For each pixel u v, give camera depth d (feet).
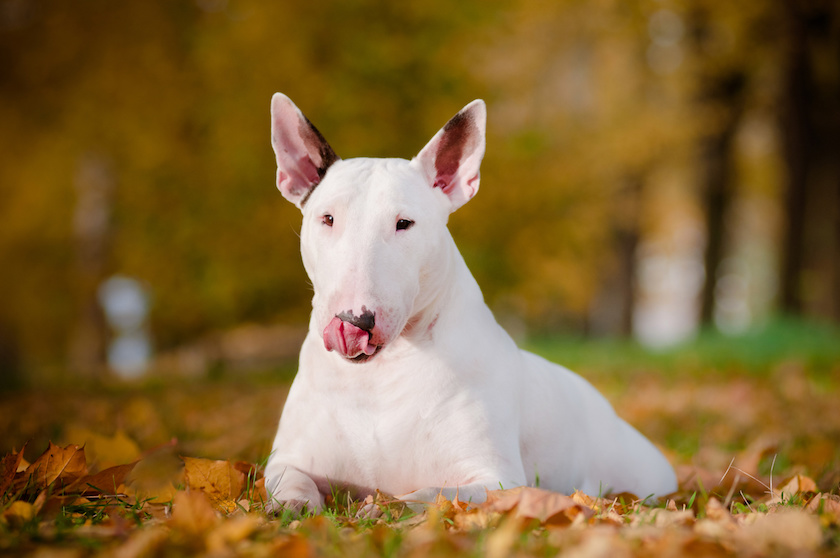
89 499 10.74
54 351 82.74
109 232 58.13
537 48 58.80
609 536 7.91
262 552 7.63
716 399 29.01
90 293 60.85
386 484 11.55
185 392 33.73
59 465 10.73
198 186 43.04
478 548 7.75
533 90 56.65
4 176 54.49
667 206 76.79
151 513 10.45
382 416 11.38
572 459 13.38
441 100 43.93
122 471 11.06
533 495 9.21
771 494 12.25
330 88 41.63
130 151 44.70
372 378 11.41
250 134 41.22
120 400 29.55
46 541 8.26
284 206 42.22
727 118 64.64
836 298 64.90
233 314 45.27
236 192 41.83
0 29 46.60
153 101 44.60
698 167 69.72
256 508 10.61
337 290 10.27
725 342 52.26
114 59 45.47
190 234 43.16
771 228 92.43
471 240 44.06
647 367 41.09
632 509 10.66
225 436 20.06
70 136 47.47
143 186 44.16
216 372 47.85
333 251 10.76
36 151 51.60
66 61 46.47
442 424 11.28
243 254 42.70
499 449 11.39
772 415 24.36
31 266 64.64
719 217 68.74
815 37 59.67
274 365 55.52
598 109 63.57
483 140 12.14
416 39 43.52
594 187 51.44
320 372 11.69
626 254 73.97
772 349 46.85
